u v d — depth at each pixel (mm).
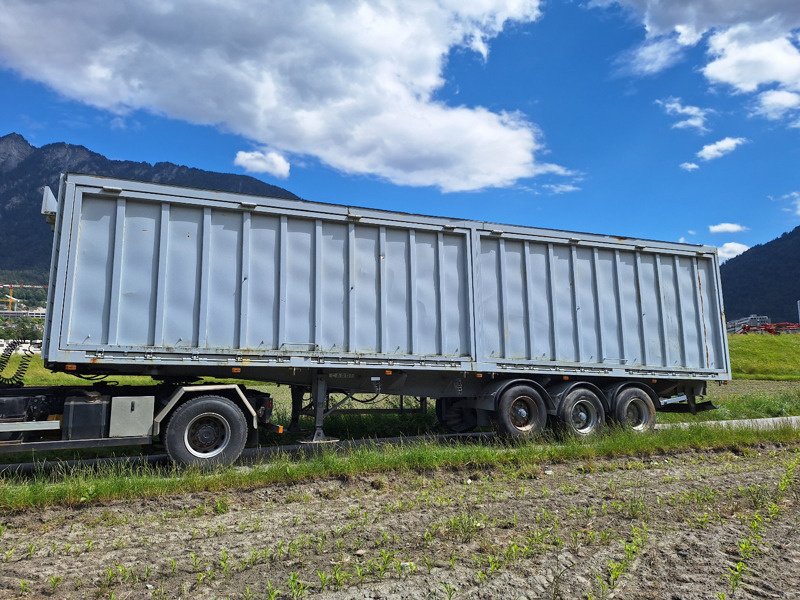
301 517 5641
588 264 11453
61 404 7816
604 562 4336
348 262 9336
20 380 8211
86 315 7707
